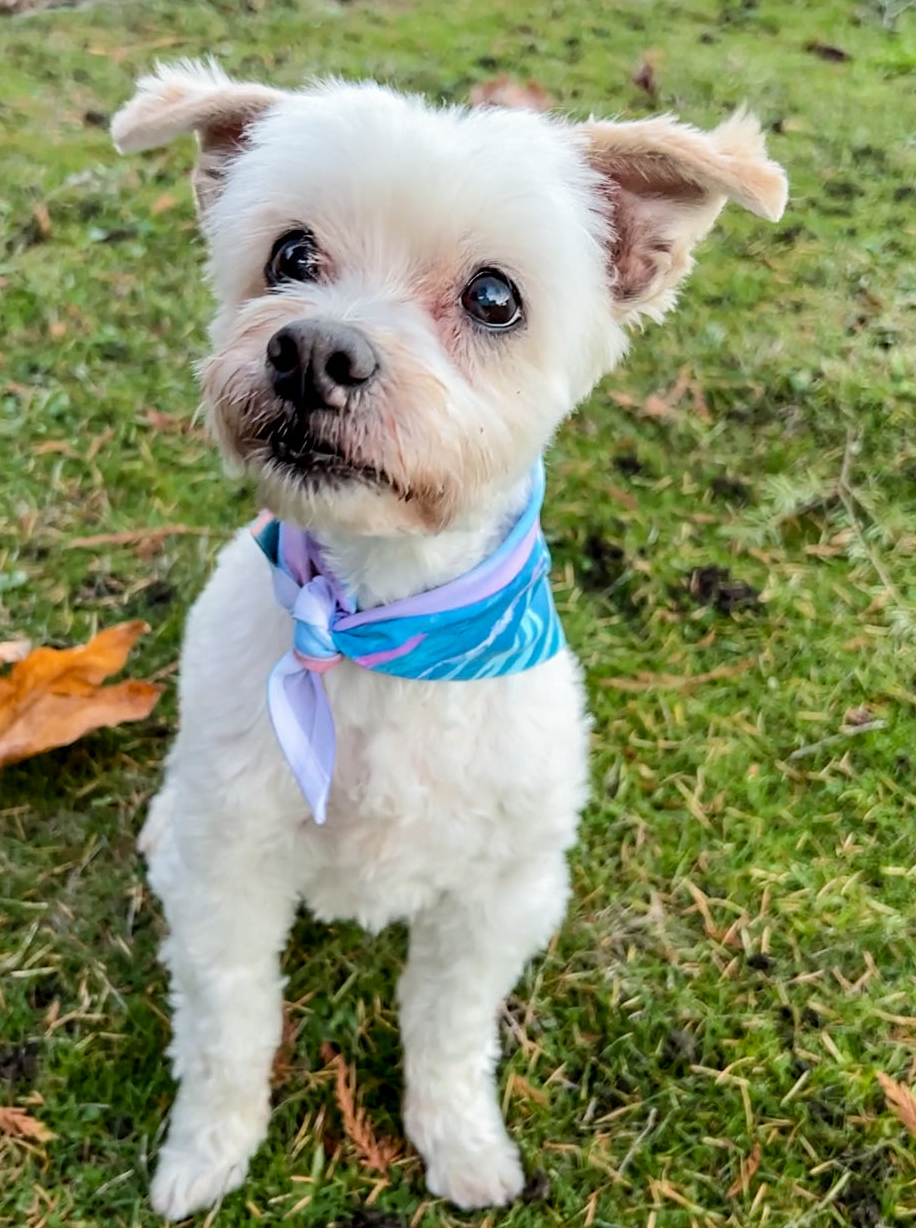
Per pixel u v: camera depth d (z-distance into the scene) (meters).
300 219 0.27
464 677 0.29
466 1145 0.35
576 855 0.43
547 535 0.53
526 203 0.26
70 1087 0.36
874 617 0.51
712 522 0.54
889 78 0.84
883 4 0.92
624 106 0.76
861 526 0.54
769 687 0.48
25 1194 0.34
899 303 0.65
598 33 0.86
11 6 0.83
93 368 0.57
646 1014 0.39
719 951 0.41
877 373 0.60
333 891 0.33
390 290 0.27
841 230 0.70
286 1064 0.38
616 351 0.31
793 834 0.44
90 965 0.39
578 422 0.57
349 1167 0.36
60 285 0.60
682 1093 0.37
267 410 0.25
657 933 0.41
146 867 0.41
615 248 0.30
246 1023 0.34
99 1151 0.35
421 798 0.30
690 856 0.43
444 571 0.29
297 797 0.30
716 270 0.66
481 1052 0.36
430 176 0.26
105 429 0.54
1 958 0.38
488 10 0.88
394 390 0.25
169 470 0.53
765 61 0.84
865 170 0.74
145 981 0.39
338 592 0.29
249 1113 0.35
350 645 0.29
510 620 0.29
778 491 0.54
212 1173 0.34
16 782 0.43
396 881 0.32
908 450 0.57
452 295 0.27
